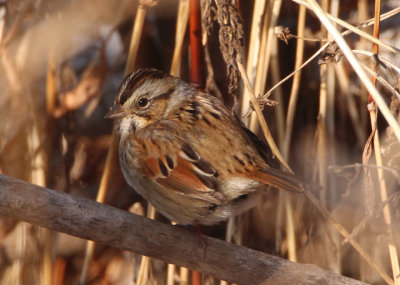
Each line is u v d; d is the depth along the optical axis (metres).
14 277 8.98
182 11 8.45
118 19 9.41
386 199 7.14
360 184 8.98
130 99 7.75
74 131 9.60
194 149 7.29
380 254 8.79
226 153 7.18
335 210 8.93
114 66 9.75
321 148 8.64
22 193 6.19
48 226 6.36
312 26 9.34
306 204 8.93
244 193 7.09
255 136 7.69
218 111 7.61
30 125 9.00
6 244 9.32
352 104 8.95
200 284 8.73
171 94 7.84
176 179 7.28
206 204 7.23
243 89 8.48
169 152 7.39
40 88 9.12
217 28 9.06
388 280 7.19
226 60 7.43
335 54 7.20
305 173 9.19
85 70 10.16
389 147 7.77
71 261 9.80
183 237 6.92
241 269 6.98
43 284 8.85
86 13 9.37
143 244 6.75
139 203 9.81
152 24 9.79
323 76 8.58
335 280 7.05
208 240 7.00
